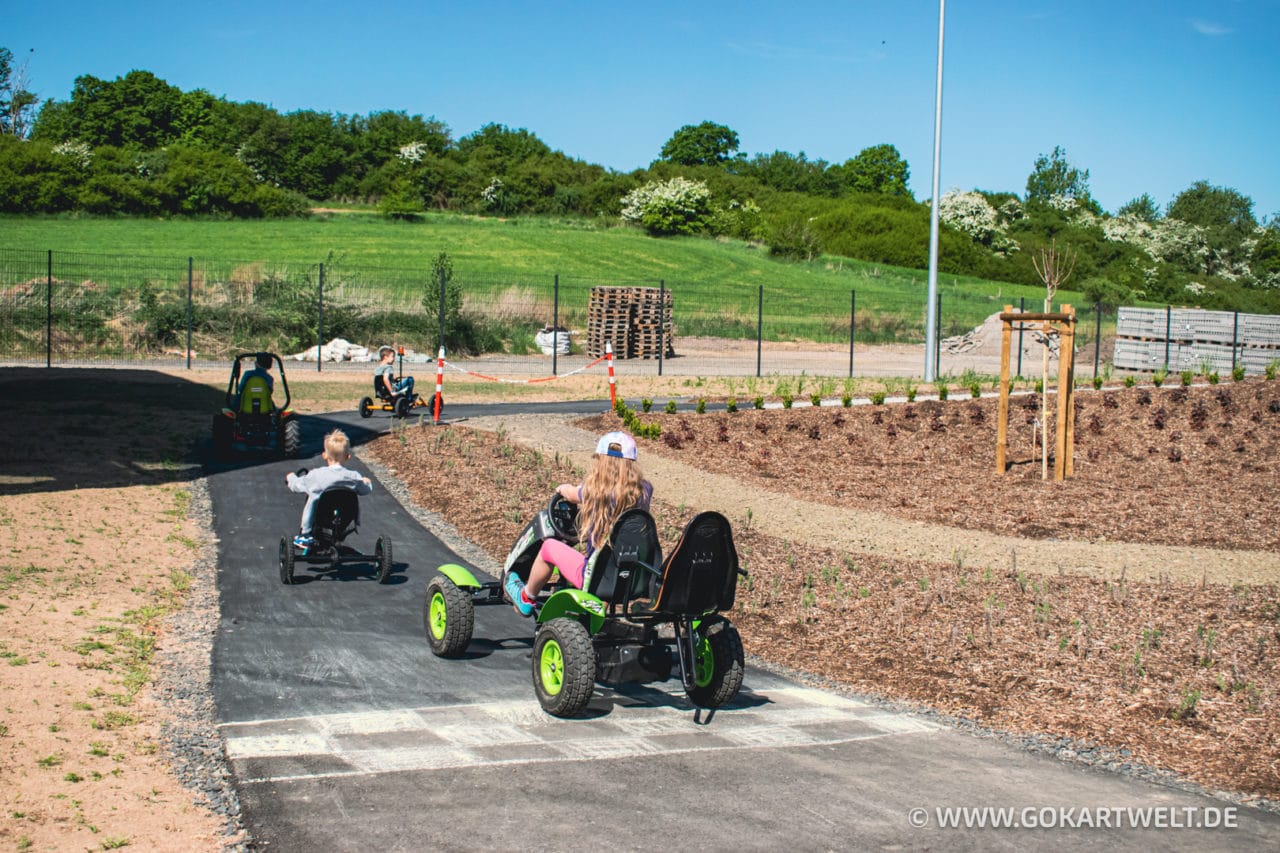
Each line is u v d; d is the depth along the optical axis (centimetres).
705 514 605
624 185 9650
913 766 581
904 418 1892
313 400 2150
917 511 1268
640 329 3591
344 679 705
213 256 5441
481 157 10625
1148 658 781
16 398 1966
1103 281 6406
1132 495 1362
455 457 1511
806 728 641
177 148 7719
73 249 5362
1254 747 627
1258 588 955
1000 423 1498
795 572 1011
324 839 461
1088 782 570
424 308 3622
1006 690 726
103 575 915
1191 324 3203
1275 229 10281
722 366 3359
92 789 504
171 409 1931
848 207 8850
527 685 710
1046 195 12962
